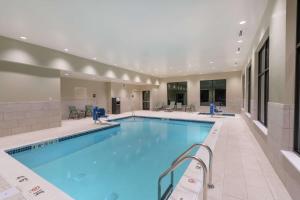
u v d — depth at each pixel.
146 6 3.14
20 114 5.19
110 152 4.42
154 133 6.42
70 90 8.87
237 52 6.32
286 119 2.19
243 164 2.84
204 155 3.29
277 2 2.51
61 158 4.04
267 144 3.07
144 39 4.90
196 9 3.26
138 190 2.70
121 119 9.25
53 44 5.33
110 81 10.70
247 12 3.39
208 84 11.88
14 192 2.02
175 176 3.05
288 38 2.15
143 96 14.10
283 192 2.03
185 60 7.66
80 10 3.27
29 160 3.89
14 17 3.54
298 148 2.10
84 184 2.88
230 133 5.16
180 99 13.18
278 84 2.46
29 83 5.40
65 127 6.25
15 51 4.88
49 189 2.09
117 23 3.85
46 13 3.37
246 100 7.28
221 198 1.91
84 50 6.01
